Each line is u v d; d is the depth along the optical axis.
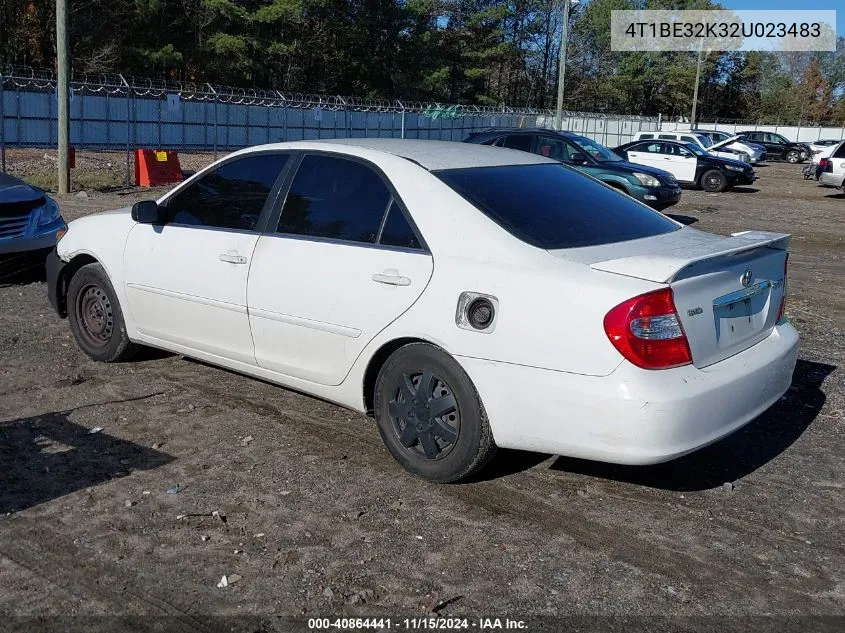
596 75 81.94
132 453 4.79
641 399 3.75
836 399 5.98
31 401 5.55
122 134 34.66
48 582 3.52
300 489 4.39
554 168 5.29
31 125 31.64
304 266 4.84
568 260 4.09
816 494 4.49
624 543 3.93
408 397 4.47
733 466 4.82
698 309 4.00
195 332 5.54
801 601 3.51
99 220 6.26
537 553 3.82
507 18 76.56
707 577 3.67
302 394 5.79
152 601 3.40
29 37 43.81
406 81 60.19
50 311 7.96
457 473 4.34
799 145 48.94
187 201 5.65
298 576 3.59
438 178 4.59
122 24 45.16
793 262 12.69
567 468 4.72
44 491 4.30
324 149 5.05
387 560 3.73
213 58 49.66
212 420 5.29
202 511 4.13
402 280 4.41
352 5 58.06
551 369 3.94
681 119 77.44
